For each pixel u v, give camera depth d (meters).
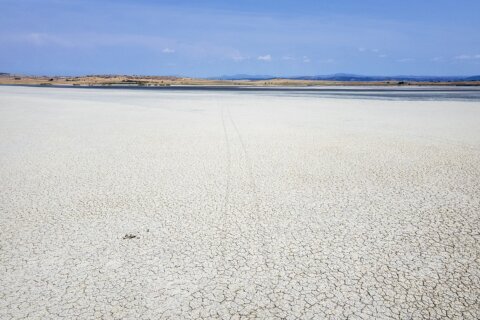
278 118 19.81
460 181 7.67
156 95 48.91
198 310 3.61
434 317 3.48
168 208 6.30
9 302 3.75
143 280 4.12
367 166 9.02
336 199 6.66
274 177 8.11
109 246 4.93
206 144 12.18
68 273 4.28
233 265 4.43
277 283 4.05
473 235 5.15
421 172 8.42
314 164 9.27
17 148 11.73
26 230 5.45
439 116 20.53
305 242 5.00
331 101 35.97
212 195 6.95
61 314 3.55
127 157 10.30
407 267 4.34
